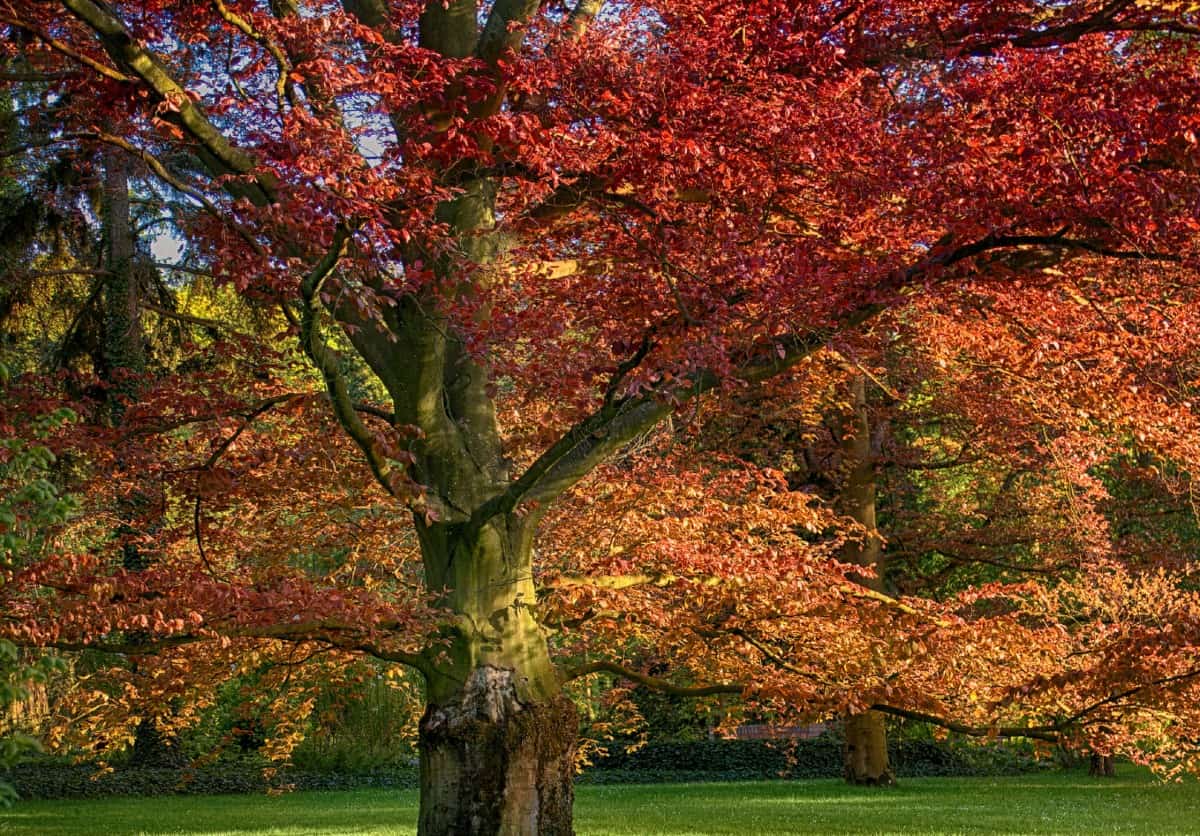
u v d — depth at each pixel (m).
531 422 13.12
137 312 20.08
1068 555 20.44
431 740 9.80
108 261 20.80
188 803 19.22
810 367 16.72
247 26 8.73
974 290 10.35
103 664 15.57
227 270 8.02
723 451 19.72
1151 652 8.90
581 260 11.12
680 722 28.34
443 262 9.66
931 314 11.89
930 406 20.23
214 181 8.47
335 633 9.39
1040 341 10.07
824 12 9.89
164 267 20.88
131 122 9.85
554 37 10.82
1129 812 16.20
